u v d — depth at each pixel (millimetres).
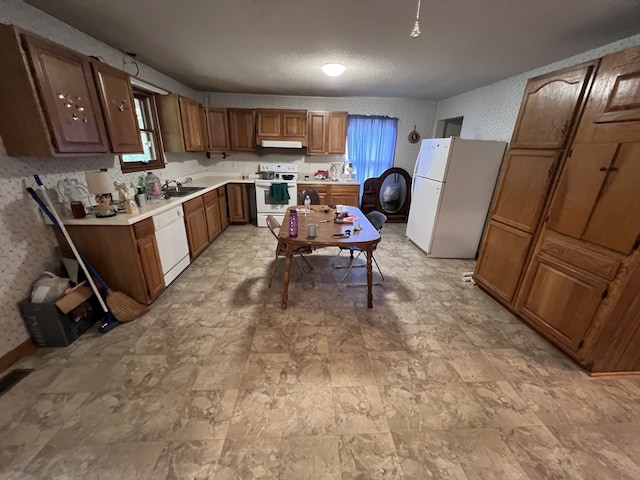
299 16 1909
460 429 1392
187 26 2107
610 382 1708
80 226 2064
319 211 3107
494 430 1394
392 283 2947
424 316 2361
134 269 2217
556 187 2004
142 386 1584
